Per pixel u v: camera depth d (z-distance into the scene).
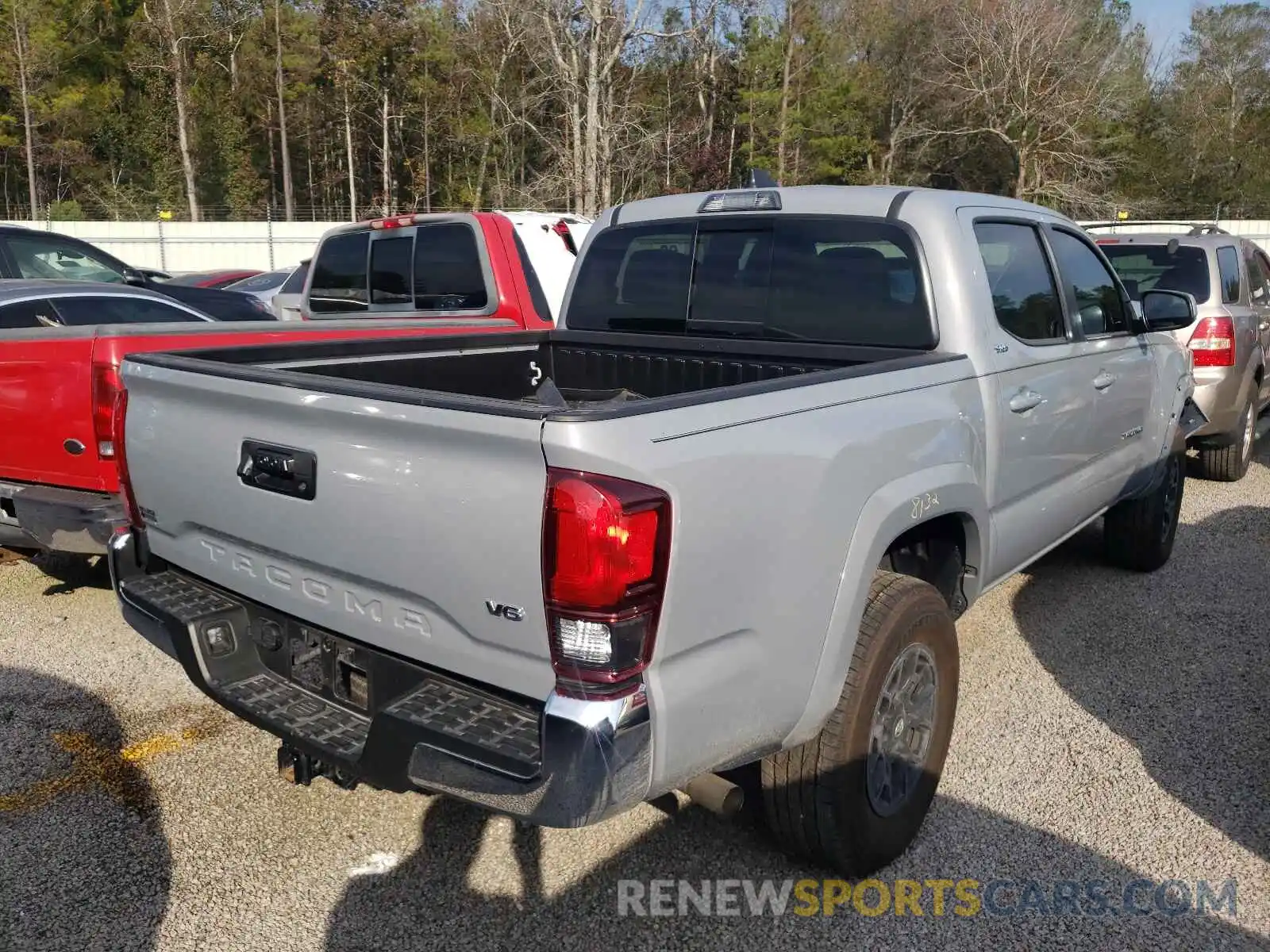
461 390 4.29
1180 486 5.81
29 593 5.52
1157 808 3.46
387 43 60.25
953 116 48.97
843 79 51.28
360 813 3.46
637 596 2.16
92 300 6.82
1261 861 3.17
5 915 2.91
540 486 2.15
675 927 2.88
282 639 2.87
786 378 2.72
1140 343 4.89
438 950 2.79
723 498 2.34
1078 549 6.28
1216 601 5.39
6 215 58.81
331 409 2.46
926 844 3.26
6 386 4.63
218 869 3.14
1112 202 43.91
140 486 3.18
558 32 29.53
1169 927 2.87
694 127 44.06
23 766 3.72
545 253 6.39
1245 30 54.06
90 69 59.97
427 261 6.50
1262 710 4.16
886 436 2.88
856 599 2.75
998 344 3.60
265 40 61.94
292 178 71.94
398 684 2.54
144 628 3.05
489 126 53.53
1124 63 47.03
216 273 19.38
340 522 2.51
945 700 3.24
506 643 2.27
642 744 2.21
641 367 4.31
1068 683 4.42
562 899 3.00
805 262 3.86
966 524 3.42
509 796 2.18
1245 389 7.79
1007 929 2.87
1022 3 44.41
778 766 2.88
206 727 4.04
